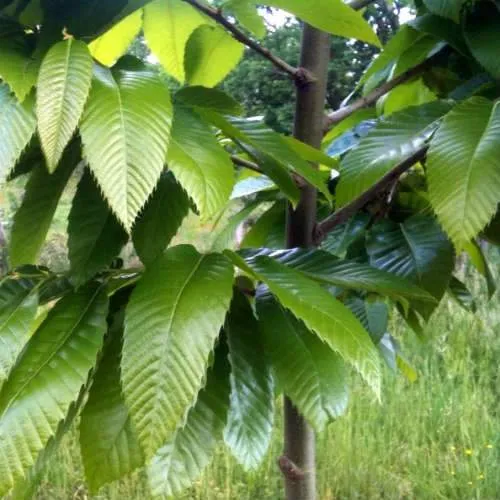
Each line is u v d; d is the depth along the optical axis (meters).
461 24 1.00
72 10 0.72
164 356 0.61
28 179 0.84
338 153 1.21
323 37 1.00
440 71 1.13
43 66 0.60
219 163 0.65
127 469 0.70
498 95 0.95
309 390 0.73
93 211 0.82
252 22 1.06
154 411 0.59
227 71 1.15
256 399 0.76
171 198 0.84
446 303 4.82
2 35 0.70
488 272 1.14
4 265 2.92
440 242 1.04
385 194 1.16
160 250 0.83
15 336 0.69
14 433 0.61
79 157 0.80
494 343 4.40
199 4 0.89
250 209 1.26
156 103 0.62
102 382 0.73
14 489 0.75
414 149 0.89
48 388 0.64
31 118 0.61
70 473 3.15
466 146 0.76
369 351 0.66
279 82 4.62
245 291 0.89
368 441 3.29
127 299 0.81
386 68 1.25
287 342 0.76
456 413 3.53
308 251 0.88
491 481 2.99
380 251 1.06
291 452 1.09
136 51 2.30
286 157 0.76
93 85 0.62
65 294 0.78
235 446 0.75
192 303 0.64
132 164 0.58
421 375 3.90
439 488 3.02
